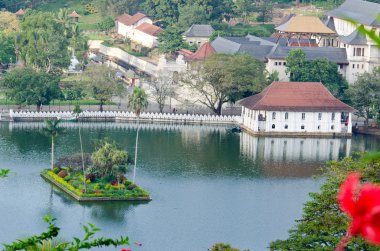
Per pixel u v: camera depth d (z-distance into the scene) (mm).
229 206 178375
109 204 178250
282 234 160500
